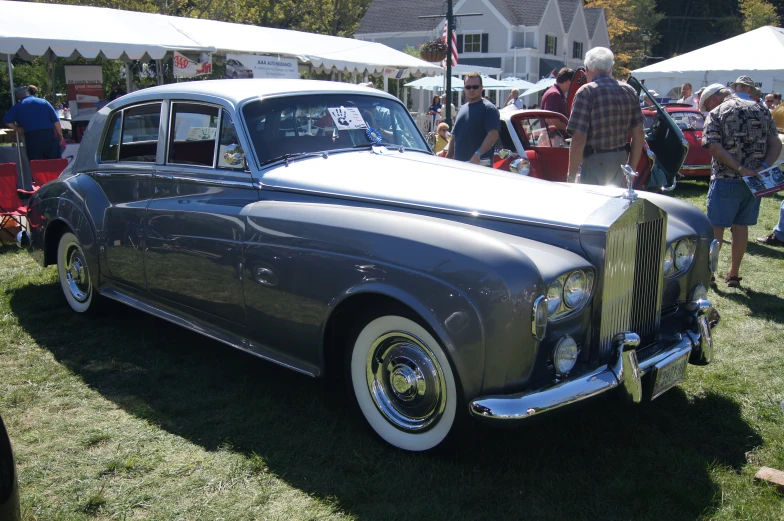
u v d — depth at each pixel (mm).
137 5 24672
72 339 4352
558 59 36688
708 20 62844
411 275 2676
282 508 2586
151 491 2697
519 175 3666
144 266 3990
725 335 4473
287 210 3234
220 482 2760
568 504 2596
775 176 5004
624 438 3100
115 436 3123
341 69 14008
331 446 3010
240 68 11945
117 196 4215
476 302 2521
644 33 53562
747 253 6781
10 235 6988
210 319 3674
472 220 3039
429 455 2865
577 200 3104
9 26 9211
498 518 2506
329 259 2953
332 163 3641
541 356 2666
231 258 3402
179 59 11141
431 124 20922
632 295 2984
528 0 35250
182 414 3344
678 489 2648
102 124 4457
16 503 1752
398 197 3164
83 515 2535
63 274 4848
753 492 2686
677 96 23000
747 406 3443
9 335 4371
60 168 7379
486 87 22719
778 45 16031
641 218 2898
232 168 3590
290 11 38250
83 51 9703
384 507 2580
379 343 2939
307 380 3736
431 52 16031
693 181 12555
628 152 5219
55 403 3451
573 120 4996
